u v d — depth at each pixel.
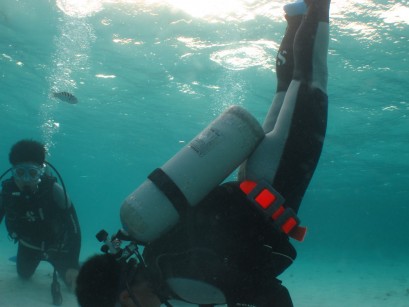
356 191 49.31
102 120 27.16
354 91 16.53
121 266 2.61
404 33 11.77
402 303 12.06
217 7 11.70
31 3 12.90
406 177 35.44
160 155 37.97
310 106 2.83
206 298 2.66
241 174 3.02
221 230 2.65
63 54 16.81
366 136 22.84
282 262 2.81
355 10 10.89
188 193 2.57
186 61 15.86
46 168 7.32
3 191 6.99
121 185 75.25
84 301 2.54
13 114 29.50
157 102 21.77
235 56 14.78
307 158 2.80
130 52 15.66
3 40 16.41
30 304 6.65
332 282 18.77
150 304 2.69
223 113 2.92
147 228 2.49
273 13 11.49
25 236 7.26
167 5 12.02
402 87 15.69
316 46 2.92
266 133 3.10
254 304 2.51
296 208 2.88
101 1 12.18
